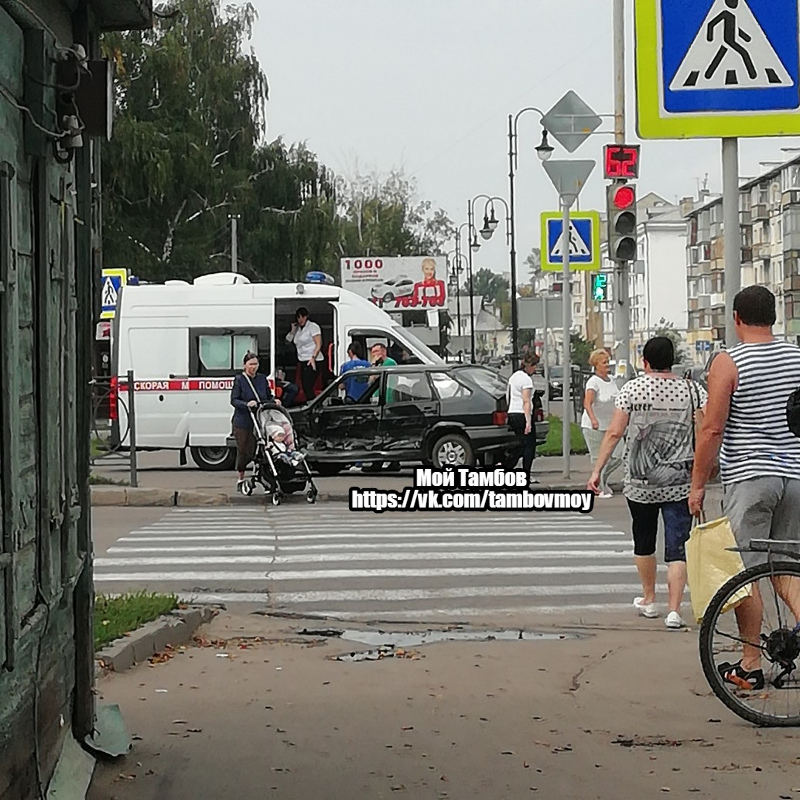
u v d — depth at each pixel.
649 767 6.31
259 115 53.50
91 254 6.14
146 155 47.34
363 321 27.14
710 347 103.12
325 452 23.23
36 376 4.97
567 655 9.27
